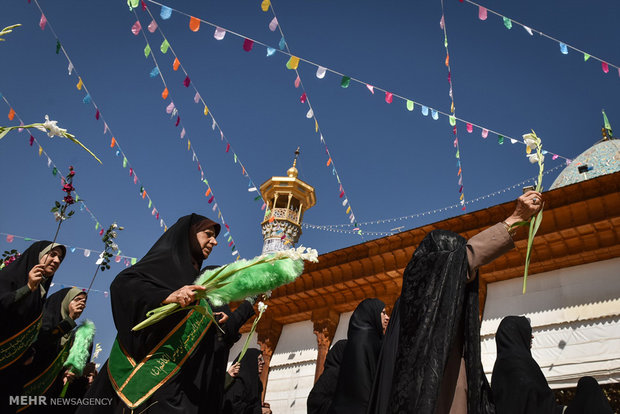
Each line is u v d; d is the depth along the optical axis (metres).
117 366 2.76
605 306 8.00
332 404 3.38
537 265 8.82
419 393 1.79
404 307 2.03
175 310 2.79
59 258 3.83
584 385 3.32
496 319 8.77
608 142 13.32
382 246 9.95
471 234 9.11
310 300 10.84
